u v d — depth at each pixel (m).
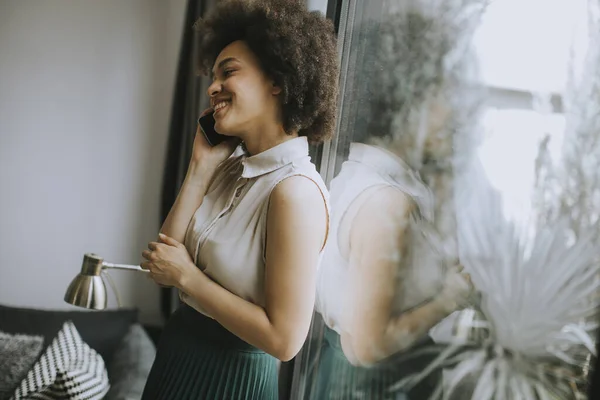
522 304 0.82
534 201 0.81
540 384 0.78
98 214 3.29
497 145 0.88
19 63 3.21
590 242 0.73
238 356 1.03
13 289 3.31
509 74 0.87
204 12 2.61
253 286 1.01
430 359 0.99
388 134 1.15
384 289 1.12
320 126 1.08
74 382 1.77
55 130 3.24
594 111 0.74
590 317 0.72
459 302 0.93
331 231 1.32
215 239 1.04
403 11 1.13
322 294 1.34
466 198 0.93
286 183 0.98
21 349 2.59
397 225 1.10
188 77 2.86
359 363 1.19
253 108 1.03
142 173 3.29
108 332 2.77
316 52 1.01
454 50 0.99
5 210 3.27
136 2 3.21
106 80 3.23
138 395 2.01
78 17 3.20
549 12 0.82
